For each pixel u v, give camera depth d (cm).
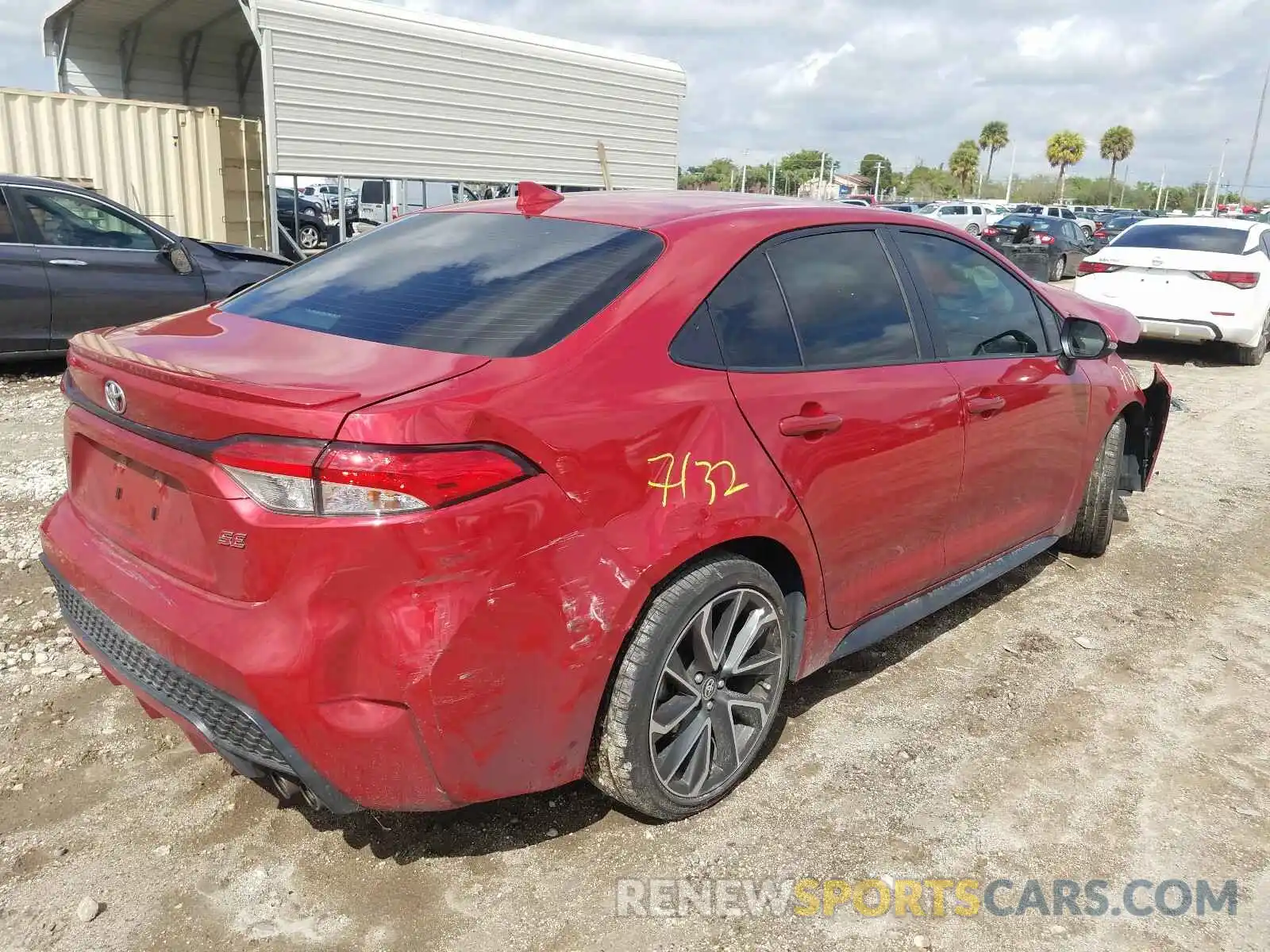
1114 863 266
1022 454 383
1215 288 1041
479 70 1323
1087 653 388
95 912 233
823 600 303
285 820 270
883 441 307
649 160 1614
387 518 202
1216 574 475
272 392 207
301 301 286
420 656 207
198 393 216
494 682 217
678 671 260
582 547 229
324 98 1174
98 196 787
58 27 1472
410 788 217
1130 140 9375
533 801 284
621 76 1521
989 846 271
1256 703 353
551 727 231
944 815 283
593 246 279
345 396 206
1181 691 360
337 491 201
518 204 328
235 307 298
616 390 239
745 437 265
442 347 238
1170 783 302
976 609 426
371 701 210
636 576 237
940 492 339
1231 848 273
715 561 262
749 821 278
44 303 753
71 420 268
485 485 211
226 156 1332
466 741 217
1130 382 470
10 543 446
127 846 258
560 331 242
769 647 288
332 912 238
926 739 322
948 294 357
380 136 1238
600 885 251
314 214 1988
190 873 249
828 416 288
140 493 243
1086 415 425
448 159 1317
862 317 317
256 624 212
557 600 224
